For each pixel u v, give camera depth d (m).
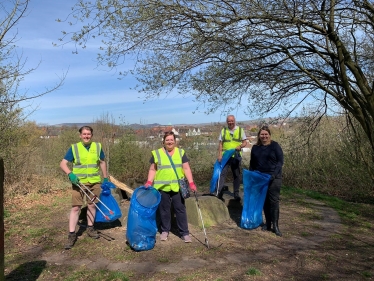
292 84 8.52
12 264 4.35
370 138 7.53
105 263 4.35
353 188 9.90
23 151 9.96
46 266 4.29
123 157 13.10
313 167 11.10
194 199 6.23
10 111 8.83
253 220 5.82
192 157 13.72
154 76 6.92
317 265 4.27
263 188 5.67
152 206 4.82
